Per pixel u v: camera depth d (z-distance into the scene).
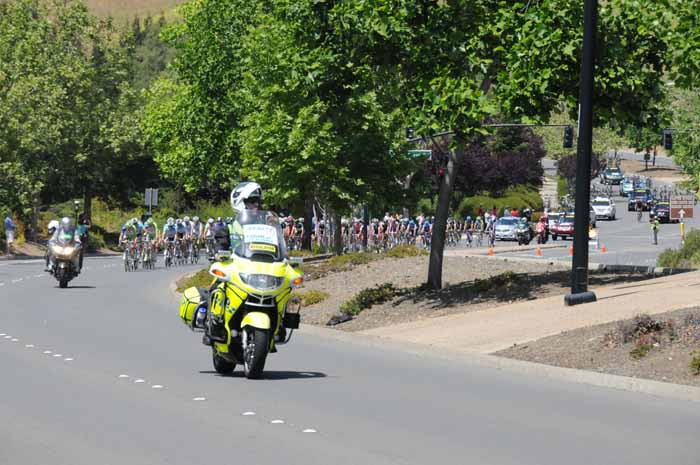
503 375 32.38
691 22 44.53
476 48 51.16
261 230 30.70
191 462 18.77
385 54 53.75
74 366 32.81
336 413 24.47
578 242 44.78
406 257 75.12
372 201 95.44
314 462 18.84
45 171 154.62
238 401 26.11
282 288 29.94
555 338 36.44
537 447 20.52
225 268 29.92
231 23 142.12
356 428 22.47
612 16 49.97
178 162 149.50
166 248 112.44
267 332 29.91
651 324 33.94
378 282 63.78
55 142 156.00
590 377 30.59
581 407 25.98
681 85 45.88
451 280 62.25
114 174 176.62
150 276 93.31
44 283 81.62
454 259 71.75
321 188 97.00
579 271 44.66
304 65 54.75
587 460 19.30
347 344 42.22
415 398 27.16
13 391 27.42
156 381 29.66
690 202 160.50
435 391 28.55
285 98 98.31
